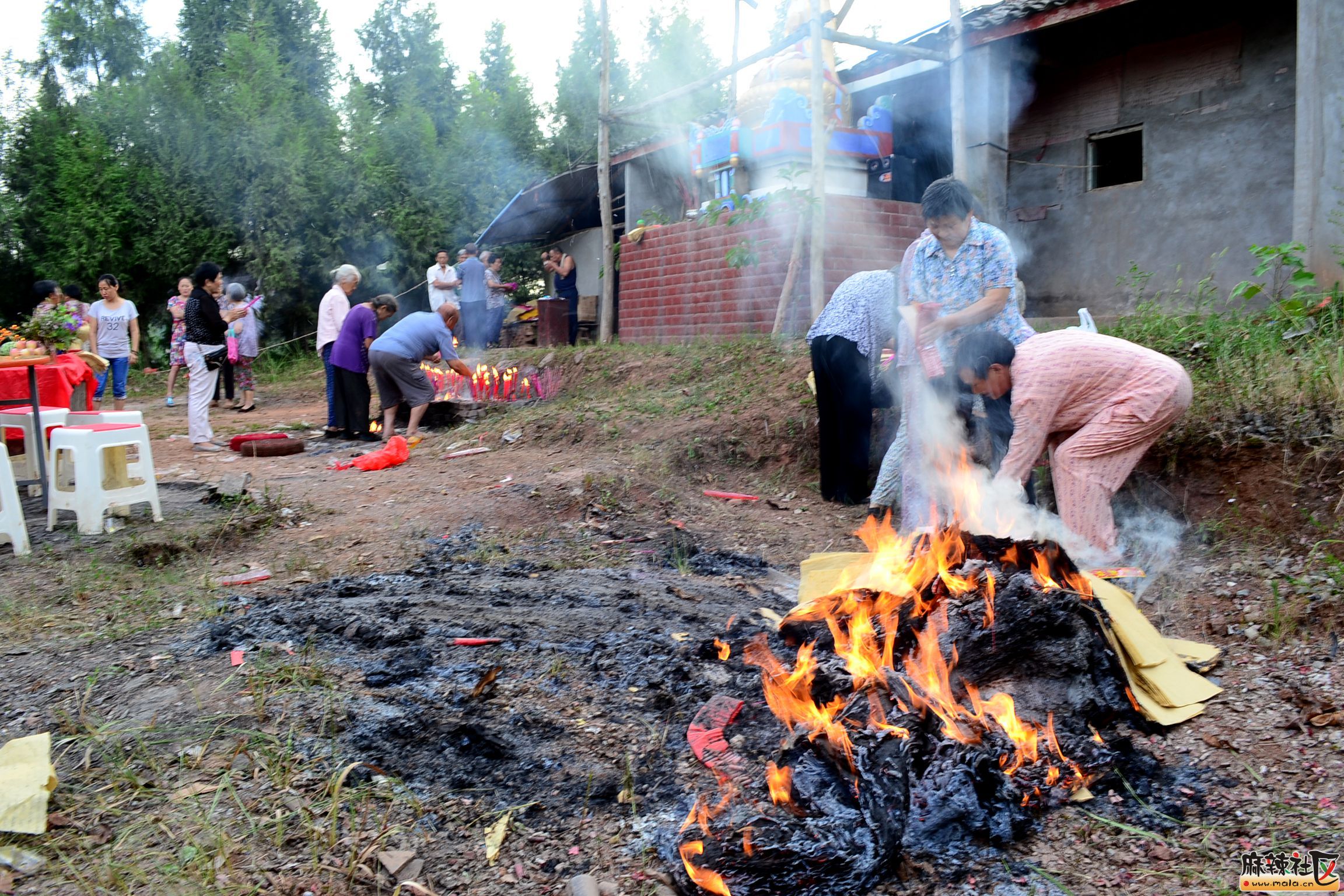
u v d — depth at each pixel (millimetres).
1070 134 10672
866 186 10750
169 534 5672
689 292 11391
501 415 9914
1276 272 7250
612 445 7781
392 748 3113
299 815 2746
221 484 6848
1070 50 10555
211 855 2572
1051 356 4145
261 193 20203
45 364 6707
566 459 7504
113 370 11477
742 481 7145
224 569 5188
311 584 4855
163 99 20625
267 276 20000
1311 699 3271
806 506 6523
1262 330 6242
